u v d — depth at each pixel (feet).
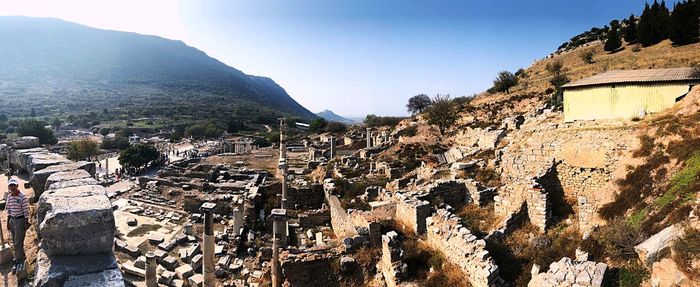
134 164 268.00
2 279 34.47
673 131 67.62
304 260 66.23
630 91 90.84
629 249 47.29
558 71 301.02
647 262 44.47
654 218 49.90
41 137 368.27
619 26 441.27
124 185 197.06
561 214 73.10
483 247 55.06
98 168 284.82
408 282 59.21
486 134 139.54
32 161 54.95
